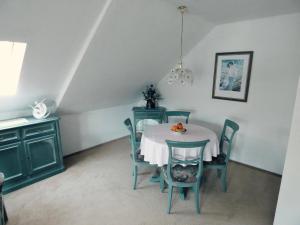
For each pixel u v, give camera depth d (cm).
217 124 342
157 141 220
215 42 320
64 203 224
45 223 195
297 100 145
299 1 209
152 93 400
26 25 171
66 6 171
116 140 435
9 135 234
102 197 236
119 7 193
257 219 205
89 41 215
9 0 146
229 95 316
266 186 262
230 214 212
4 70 228
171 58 348
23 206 218
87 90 302
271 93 276
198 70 350
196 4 225
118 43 241
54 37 195
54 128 277
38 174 268
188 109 380
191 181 205
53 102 297
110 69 283
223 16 266
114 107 420
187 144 188
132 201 230
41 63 217
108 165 315
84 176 282
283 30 254
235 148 325
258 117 293
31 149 258
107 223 197
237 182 271
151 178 273
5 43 201
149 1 207
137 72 335
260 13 250
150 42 274
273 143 285
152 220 202
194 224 198
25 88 243
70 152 353
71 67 247
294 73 254
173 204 226
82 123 366
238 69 300
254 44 280
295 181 155
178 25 270
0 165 233
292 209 161
